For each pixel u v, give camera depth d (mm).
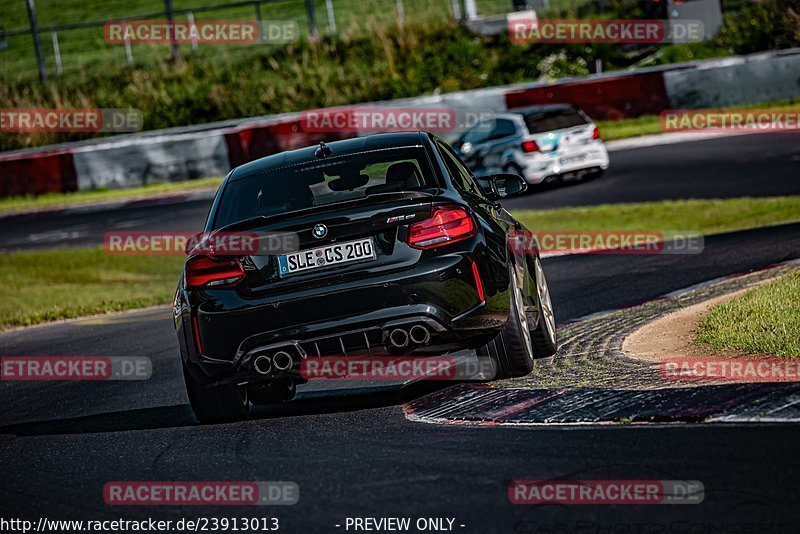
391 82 110062
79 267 61812
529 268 23125
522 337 20594
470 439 16531
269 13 131000
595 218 56312
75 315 47219
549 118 69812
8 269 63000
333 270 19016
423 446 16469
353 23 119125
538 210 61562
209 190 83875
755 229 46188
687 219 52500
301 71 114125
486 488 13836
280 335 18953
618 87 88188
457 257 19062
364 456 16344
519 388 19844
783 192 56406
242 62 117625
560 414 17219
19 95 115938
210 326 19297
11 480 18203
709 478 13094
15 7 142250
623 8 113938
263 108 110750
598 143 69875
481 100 86875
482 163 70812
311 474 15727
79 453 19906
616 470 13883
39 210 84688
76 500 16219
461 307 19031
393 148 21688
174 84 115438
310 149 22719
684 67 89125
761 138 76062
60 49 127438
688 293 30812
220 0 133625
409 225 19062
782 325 21469
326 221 19000
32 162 89500
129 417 23516
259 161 22781
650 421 16109
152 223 72938
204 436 19875
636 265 40406
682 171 67875
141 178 89375
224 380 19594
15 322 46656
